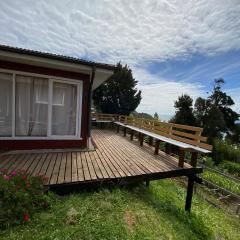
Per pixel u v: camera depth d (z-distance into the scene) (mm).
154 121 7547
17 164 4355
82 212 2830
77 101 5980
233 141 25625
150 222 3205
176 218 4133
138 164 4910
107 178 3834
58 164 4523
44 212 2760
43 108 5652
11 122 5355
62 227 2486
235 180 10523
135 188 4828
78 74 5906
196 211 5301
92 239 2363
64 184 3477
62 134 5957
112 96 21266
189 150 4711
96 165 4621
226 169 13617
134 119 9914
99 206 3107
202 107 22000
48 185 3363
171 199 5711
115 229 2609
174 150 10938
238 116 26594
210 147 4531
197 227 4195
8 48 4520
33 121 5582
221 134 22375
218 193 8648
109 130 13250
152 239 2725
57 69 5637
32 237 2254
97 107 21922
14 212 2518
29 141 5477
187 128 5504
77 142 6070
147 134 6902
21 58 4859
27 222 2490
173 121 21484
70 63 5293
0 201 2504
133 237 2572
